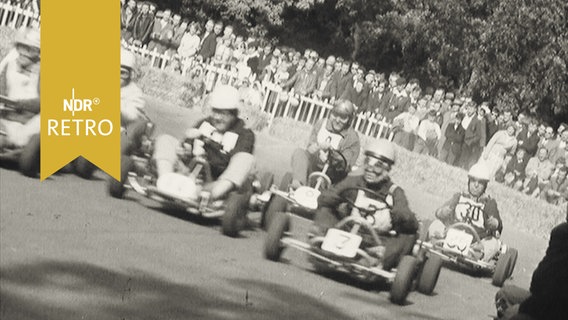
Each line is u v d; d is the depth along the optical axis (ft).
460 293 46.19
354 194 40.14
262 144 83.92
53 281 27.86
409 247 39.99
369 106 101.76
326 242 38.47
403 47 135.74
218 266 35.63
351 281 40.50
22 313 24.22
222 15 137.59
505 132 99.86
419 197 83.05
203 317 28.07
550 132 103.71
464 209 53.67
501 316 26.43
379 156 39.78
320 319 31.86
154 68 92.17
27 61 43.14
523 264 65.16
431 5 132.98
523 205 88.02
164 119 77.30
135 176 43.37
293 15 142.82
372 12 139.23
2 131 42.06
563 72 125.90
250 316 29.55
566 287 19.10
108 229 36.63
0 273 27.30
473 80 128.88
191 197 40.98
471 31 130.00
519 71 128.16
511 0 127.13
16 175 41.91
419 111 100.99
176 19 102.27
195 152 42.83
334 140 51.06
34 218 35.04
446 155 100.42
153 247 35.63
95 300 27.02
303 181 50.47
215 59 100.48
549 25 125.80
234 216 41.65
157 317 26.81
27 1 103.14
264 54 101.14
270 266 38.42
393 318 35.50
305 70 100.48
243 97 94.84
